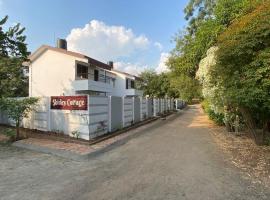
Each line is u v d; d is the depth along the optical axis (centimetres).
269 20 852
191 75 2798
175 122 2162
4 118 1738
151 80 5631
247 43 873
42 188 593
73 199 528
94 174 699
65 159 873
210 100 1554
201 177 659
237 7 1503
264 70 821
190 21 2830
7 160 858
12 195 553
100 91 2591
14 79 2234
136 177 665
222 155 902
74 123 1225
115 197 534
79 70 2555
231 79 944
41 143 1111
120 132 1440
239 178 650
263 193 552
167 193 553
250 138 1226
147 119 2234
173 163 801
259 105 909
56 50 2514
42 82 2616
